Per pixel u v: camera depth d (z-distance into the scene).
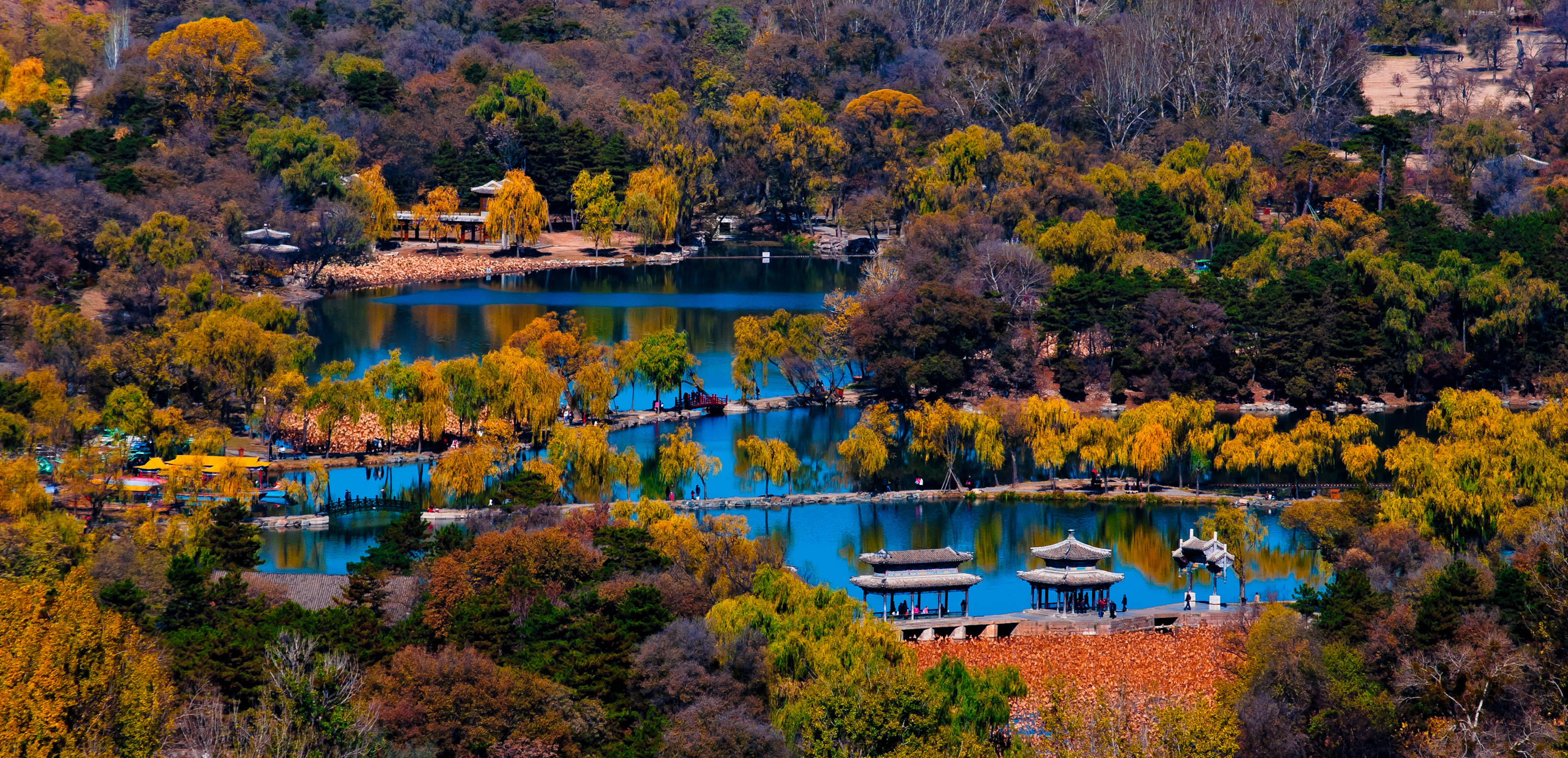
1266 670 134.38
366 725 111.56
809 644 132.25
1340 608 143.62
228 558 161.50
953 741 119.06
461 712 120.06
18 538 147.50
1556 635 132.62
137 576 142.38
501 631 134.12
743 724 119.25
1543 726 120.06
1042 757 118.62
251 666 119.12
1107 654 159.38
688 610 143.12
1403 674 130.12
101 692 102.19
